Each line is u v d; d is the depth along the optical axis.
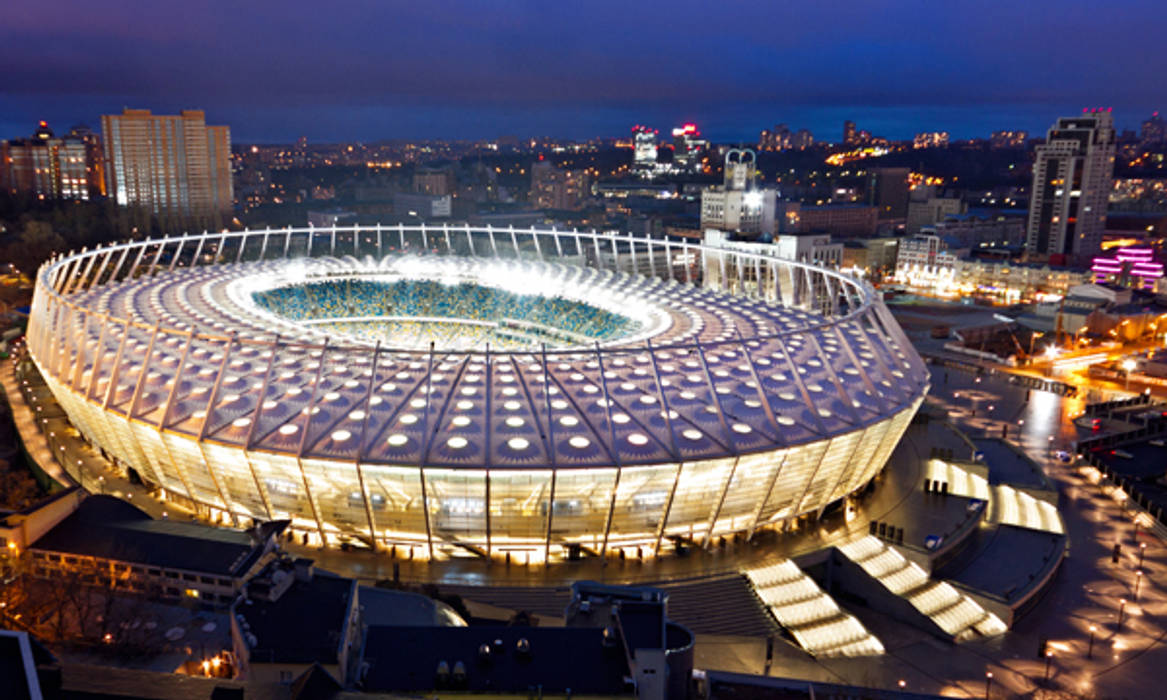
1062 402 192.62
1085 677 87.38
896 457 138.50
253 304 171.50
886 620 97.75
